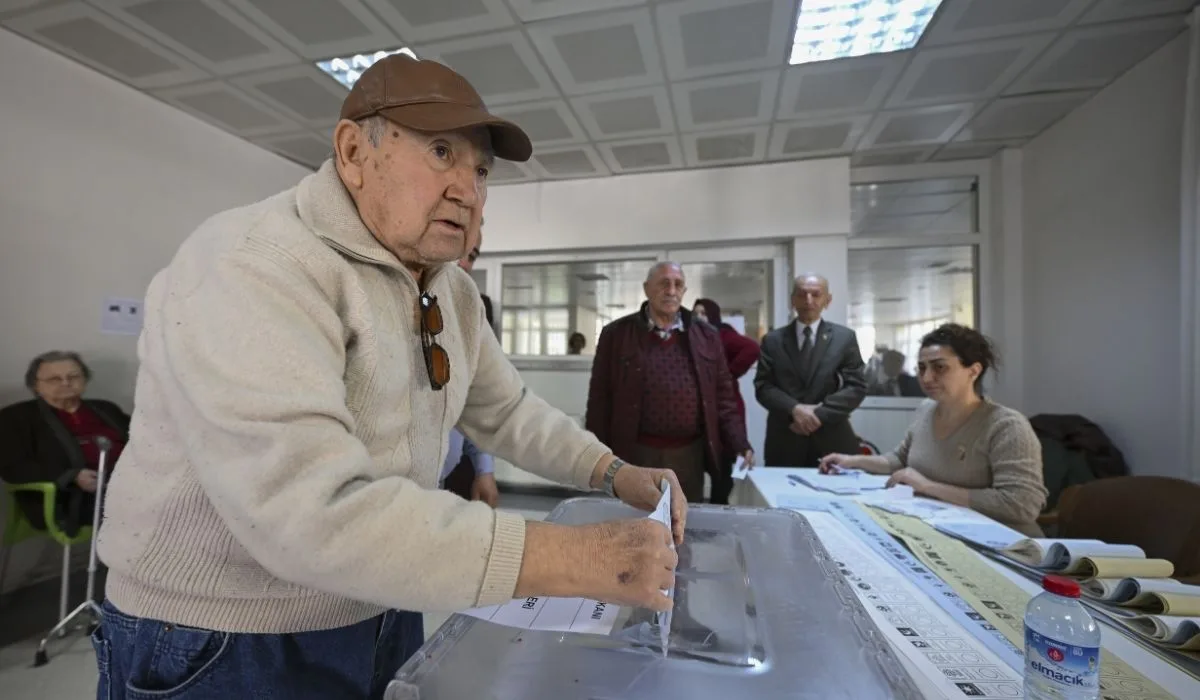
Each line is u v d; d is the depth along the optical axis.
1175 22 2.04
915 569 0.86
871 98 2.62
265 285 0.44
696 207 3.56
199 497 0.48
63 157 2.29
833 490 1.44
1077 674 0.49
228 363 0.40
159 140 2.66
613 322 2.16
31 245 2.20
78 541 1.88
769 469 1.77
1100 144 2.56
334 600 0.53
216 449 0.40
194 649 0.49
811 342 2.40
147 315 0.52
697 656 0.44
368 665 0.58
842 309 3.37
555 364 3.93
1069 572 0.81
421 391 0.60
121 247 2.51
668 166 3.51
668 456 2.00
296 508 0.37
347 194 0.55
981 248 3.38
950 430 1.43
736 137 3.06
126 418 2.31
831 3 1.99
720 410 2.07
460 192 0.54
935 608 0.73
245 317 0.42
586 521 0.80
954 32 2.11
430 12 1.98
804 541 0.72
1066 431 2.54
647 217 3.64
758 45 2.19
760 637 0.47
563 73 2.39
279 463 0.38
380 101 0.51
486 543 0.40
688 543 0.71
